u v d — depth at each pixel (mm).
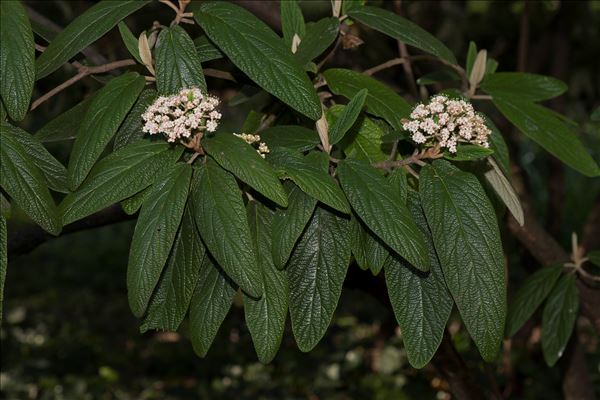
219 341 4867
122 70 1649
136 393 4387
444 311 1194
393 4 2170
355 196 1147
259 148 1178
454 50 3684
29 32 1132
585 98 4582
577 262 1674
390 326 3393
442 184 1171
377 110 1270
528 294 1669
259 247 1180
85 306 6188
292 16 1333
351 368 4219
